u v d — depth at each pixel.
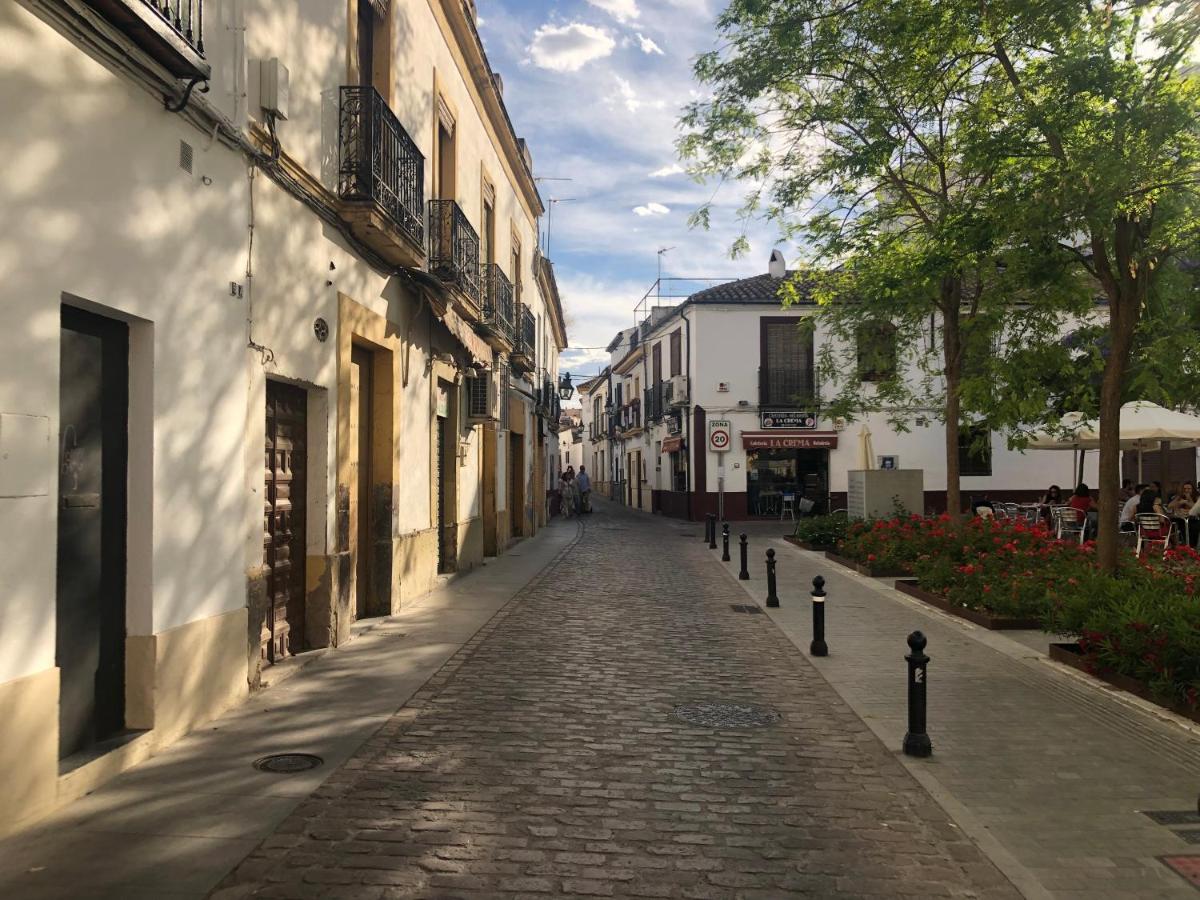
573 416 82.69
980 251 9.00
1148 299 9.41
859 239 13.18
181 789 4.57
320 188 7.75
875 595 12.45
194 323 5.59
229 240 6.07
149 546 5.11
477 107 15.60
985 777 5.05
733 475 28.66
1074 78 7.52
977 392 11.70
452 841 4.04
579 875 3.73
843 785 4.89
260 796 4.50
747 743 5.63
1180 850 4.07
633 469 43.44
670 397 31.16
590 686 7.05
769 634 9.47
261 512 6.68
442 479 14.23
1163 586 8.09
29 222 4.04
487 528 17.92
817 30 11.16
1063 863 3.93
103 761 4.62
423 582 11.76
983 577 10.65
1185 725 6.07
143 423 5.10
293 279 7.30
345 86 8.46
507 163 19.20
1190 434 15.37
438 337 12.66
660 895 3.57
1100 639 7.50
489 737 5.63
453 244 12.04
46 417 4.13
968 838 4.20
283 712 6.07
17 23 3.96
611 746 5.50
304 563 8.05
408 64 10.71
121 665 5.08
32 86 4.06
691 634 9.44
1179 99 7.09
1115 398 8.91
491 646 8.55
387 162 9.09
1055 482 27.97
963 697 6.84
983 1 8.64
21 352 3.98
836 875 3.79
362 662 7.72
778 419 28.36
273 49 6.90
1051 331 11.66
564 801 4.57
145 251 5.01
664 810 4.48
